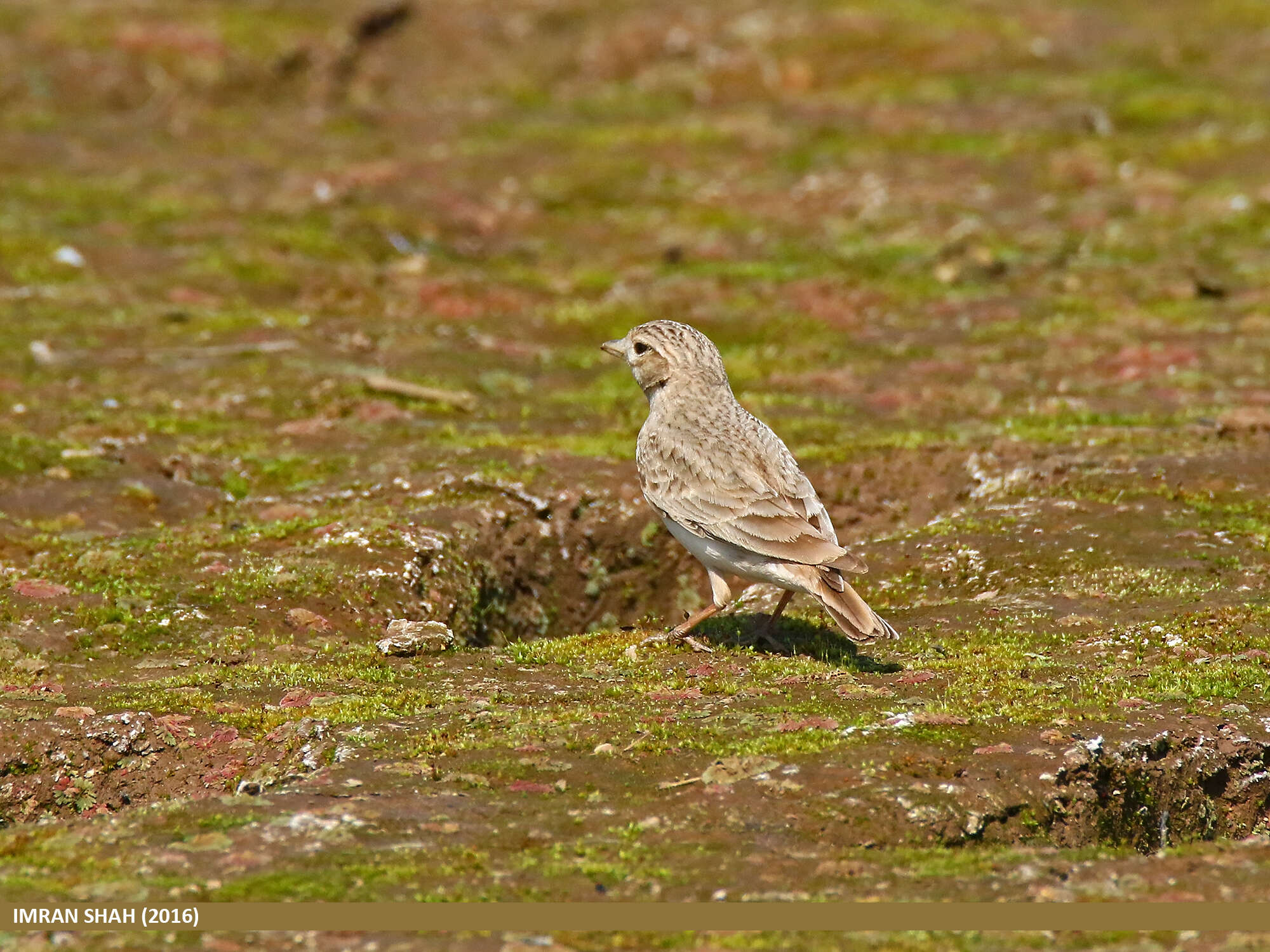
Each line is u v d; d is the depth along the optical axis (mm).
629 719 9289
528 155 30172
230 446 15672
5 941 6500
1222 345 19578
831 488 14688
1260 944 6465
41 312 19906
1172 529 12930
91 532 13328
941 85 34000
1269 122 30172
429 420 16891
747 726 9117
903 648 11008
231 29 34750
